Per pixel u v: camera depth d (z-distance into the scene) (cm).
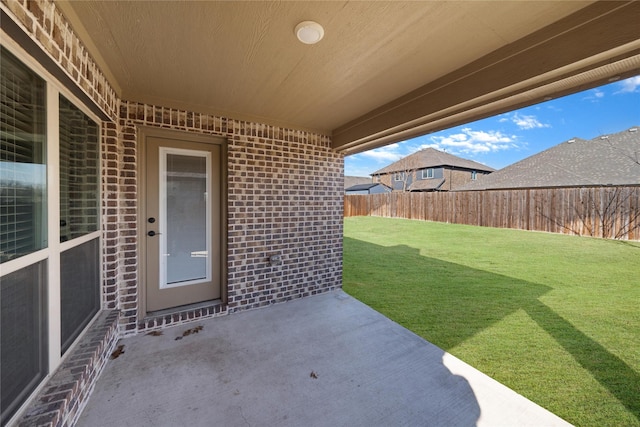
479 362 240
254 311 347
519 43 189
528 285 452
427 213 1360
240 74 239
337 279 434
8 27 117
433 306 367
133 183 279
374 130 328
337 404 189
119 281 274
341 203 436
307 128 398
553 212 936
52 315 165
